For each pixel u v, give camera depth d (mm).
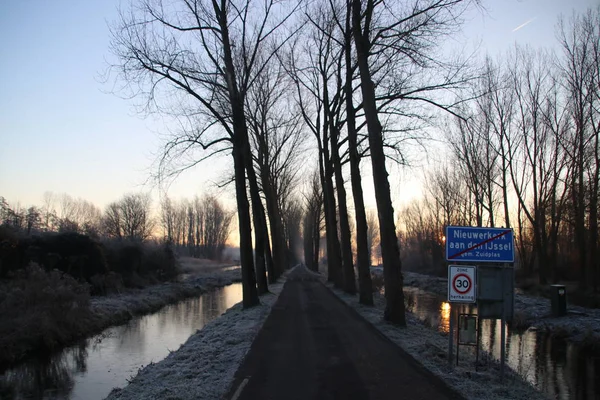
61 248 25641
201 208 106250
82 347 14750
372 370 8250
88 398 9555
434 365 8609
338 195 25516
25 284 16125
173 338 16375
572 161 31469
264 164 36188
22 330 13719
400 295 13820
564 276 37000
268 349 10195
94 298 23578
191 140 17453
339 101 24484
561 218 34344
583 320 18812
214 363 8938
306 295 25391
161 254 41188
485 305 7910
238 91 18391
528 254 46250
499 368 8781
